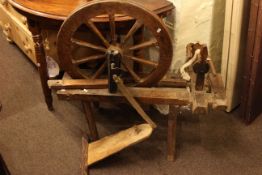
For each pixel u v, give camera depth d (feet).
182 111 6.97
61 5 5.86
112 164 5.98
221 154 6.10
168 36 4.99
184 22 6.05
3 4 8.21
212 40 6.50
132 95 5.40
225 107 5.17
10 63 8.67
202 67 5.14
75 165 5.98
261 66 6.08
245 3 5.78
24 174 5.86
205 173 5.79
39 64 6.57
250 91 6.25
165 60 5.24
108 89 5.50
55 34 6.50
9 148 6.34
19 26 7.77
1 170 4.94
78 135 6.56
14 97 7.59
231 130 6.56
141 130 5.93
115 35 5.57
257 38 5.71
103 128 6.68
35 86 7.90
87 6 4.82
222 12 6.27
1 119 7.00
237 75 6.50
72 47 5.33
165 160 6.02
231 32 6.05
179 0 5.80
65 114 7.08
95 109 7.11
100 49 5.29
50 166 5.98
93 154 5.95
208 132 6.52
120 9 4.83
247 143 6.29
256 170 5.82
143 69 6.65
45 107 7.29
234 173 5.78
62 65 5.48
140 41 6.05
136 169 5.89
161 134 6.49
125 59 5.32
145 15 4.84
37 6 5.81
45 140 6.48
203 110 5.11
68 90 5.55
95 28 5.09
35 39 6.25
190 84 5.44
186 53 5.91
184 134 6.49
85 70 6.01
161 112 6.93
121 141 5.95
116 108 7.12
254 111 6.63
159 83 5.70
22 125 6.84
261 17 5.51
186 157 6.06
